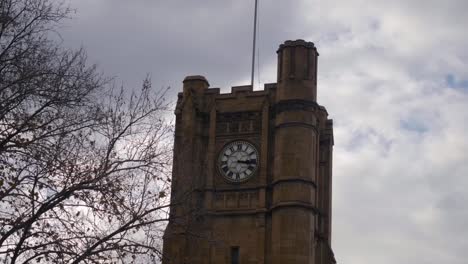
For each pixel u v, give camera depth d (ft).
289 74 285.84
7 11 113.09
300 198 273.13
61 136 115.03
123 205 118.52
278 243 269.44
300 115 281.54
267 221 275.39
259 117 286.46
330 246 296.30
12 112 112.98
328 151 302.86
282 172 276.41
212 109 288.51
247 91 289.94
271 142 284.41
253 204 276.62
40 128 113.70
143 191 121.29
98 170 116.67
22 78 111.65
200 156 285.23
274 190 276.82
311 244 272.31
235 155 283.18
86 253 112.68
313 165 280.72
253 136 284.61
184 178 139.85
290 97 283.18
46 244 111.14
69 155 115.96
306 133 280.72
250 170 280.72
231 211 276.41
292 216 271.08
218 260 270.67
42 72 113.80
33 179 112.98
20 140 112.98
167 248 263.08
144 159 122.01
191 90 292.20
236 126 286.66
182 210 132.98
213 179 280.72
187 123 287.07
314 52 292.20
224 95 290.97
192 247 267.39
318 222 291.17
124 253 117.39
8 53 112.88
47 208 111.24
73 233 114.42
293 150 278.26
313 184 278.05
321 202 297.12
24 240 110.01
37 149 113.60
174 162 145.89
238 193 278.46
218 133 286.66
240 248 272.51
